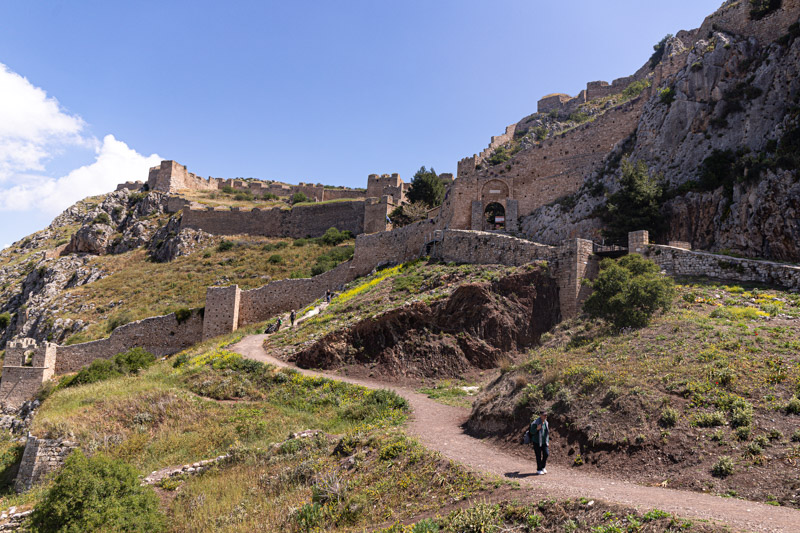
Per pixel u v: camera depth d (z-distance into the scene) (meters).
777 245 28.92
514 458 14.30
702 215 34.03
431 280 36.53
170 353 43.97
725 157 35.53
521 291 30.72
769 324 19.03
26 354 42.69
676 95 40.66
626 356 17.20
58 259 75.38
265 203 93.31
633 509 9.05
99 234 80.44
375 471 14.64
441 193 75.62
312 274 55.47
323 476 15.29
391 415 20.84
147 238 80.25
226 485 16.70
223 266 64.12
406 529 10.95
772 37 39.06
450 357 28.61
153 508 15.12
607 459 12.70
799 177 28.69
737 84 37.69
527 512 10.06
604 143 48.19
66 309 57.59
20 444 29.36
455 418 19.92
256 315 46.16
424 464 13.98
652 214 35.56
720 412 12.62
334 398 24.48
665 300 21.33
